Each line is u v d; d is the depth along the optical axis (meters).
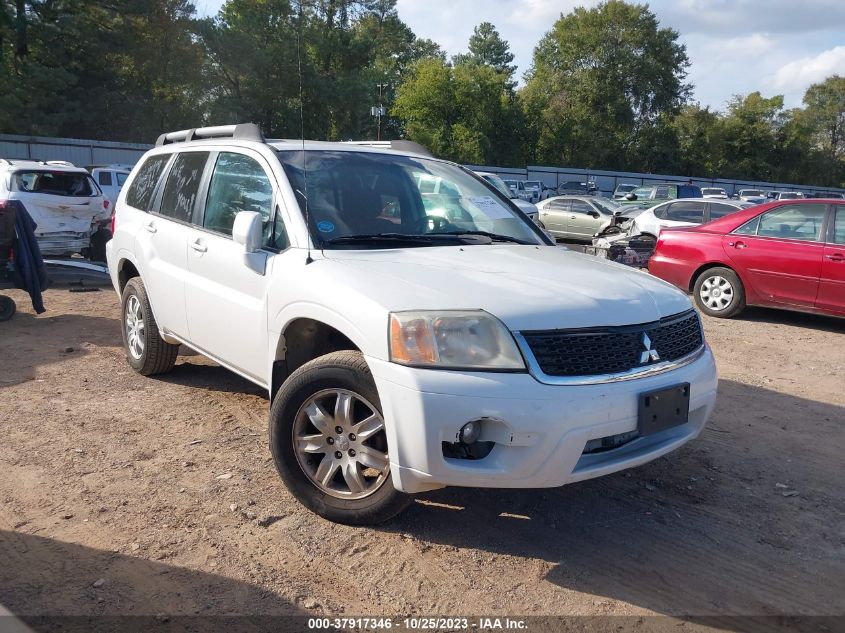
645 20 65.88
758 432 5.01
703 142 69.81
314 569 3.10
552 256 4.02
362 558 3.20
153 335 5.42
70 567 3.04
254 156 4.37
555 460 2.94
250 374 4.18
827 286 8.30
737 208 14.48
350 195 4.14
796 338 8.19
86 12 36.03
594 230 18.86
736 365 6.92
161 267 5.08
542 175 49.72
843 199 8.44
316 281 3.50
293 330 3.79
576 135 63.50
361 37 42.56
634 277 3.76
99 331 7.43
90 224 12.66
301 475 3.52
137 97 38.53
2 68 33.97
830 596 3.03
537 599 2.95
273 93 40.38
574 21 65.44
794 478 4.23
